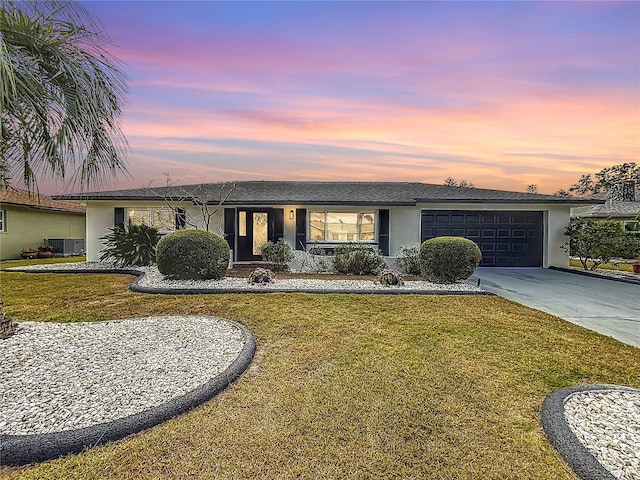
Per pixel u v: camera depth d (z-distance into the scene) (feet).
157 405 9.55
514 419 9.46
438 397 10.57
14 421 8.68
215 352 13.65
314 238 43.06
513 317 19.94
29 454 7.52
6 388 10.45
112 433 8.27
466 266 29.22
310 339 15.75
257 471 7.29
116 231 39.09
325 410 9.73
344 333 16.60
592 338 16.48
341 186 51.72
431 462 7.66
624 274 37.65
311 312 20.30
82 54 14.06
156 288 26.11
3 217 53.01
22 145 13.76
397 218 42.73
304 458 7.72
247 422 9.11
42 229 60.13
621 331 17.99
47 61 13.14
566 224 42.93
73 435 7.97
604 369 12.90
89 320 18.80
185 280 29.68
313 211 42.88
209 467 7.39
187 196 41.11
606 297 26.58
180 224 41.93
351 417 9.39
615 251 38.14
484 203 41.78
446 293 26.12
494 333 16.90
